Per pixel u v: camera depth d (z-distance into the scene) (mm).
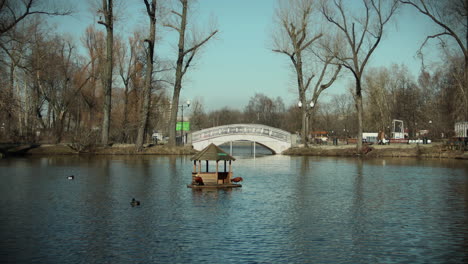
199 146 59812
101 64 62844
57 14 43250
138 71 65688
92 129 55062
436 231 14953
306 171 35344
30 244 13227
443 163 43469
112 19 52594
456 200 21000
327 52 50906
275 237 14102
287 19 55125
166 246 13047
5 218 16688
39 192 22969
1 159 44969
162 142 75562
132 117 66062
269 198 21438
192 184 25656
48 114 68125
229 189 24469
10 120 56500
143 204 19625
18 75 54031
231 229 15102
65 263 11555
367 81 85625
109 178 29156
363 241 13672
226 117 159750
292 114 122438
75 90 65562
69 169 35000
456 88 61938
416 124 87062
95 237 13992
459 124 60969
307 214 17641
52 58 59781
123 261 11711
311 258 12016
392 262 11727
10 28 41906
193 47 53406
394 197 21922
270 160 48906
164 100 74188
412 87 87812
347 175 32094
